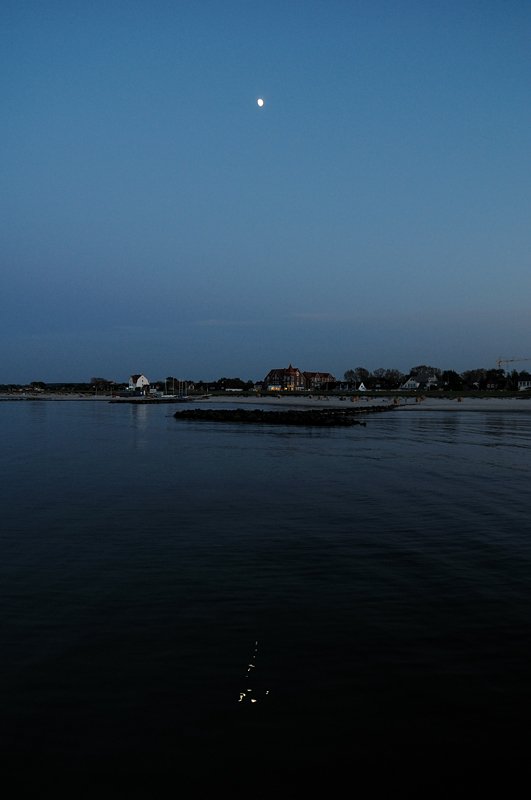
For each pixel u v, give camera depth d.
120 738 6.48
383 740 6.43
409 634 9.07
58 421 71.81
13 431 54.22
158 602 10.46
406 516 17.25
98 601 10.50
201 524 16.30
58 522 16.56
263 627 9.36
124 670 7.96
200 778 5.88
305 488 22.06
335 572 12.12
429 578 11.72
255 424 64.69
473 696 7.27
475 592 10.91
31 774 5.93
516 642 8.77
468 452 34.59
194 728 6.65
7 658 8.31
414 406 111.69
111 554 13.42
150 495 20.66
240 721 6.77
